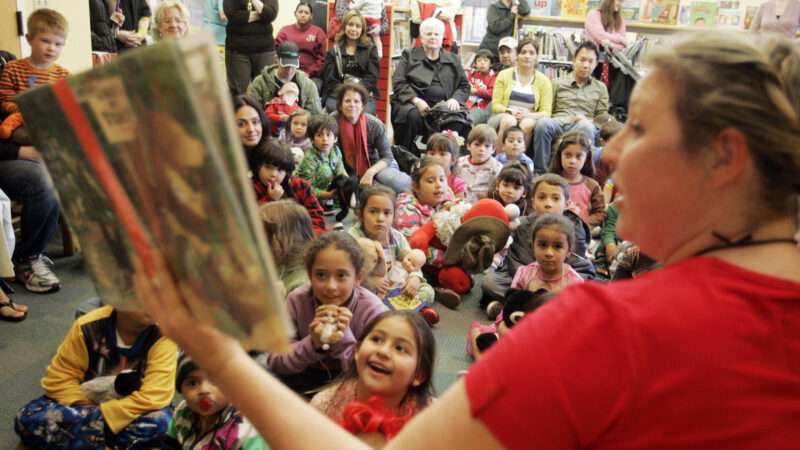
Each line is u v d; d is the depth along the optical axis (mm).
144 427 1693
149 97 429
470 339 2381
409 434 503
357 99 4074
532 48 5195
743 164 473
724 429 437
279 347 479
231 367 537
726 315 452
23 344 2326
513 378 461
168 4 3682
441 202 3291
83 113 462
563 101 5242
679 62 490
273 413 543
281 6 6887
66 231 3158
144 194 468
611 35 5426
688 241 508
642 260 2393
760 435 434
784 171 468
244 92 5035
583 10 6312
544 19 6434
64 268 3053
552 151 4820
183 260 480
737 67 473
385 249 2689
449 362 2365
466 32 6844
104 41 4547
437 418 489
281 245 2145
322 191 3959
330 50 5344
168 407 1763
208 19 6160
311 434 543
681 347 445
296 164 3953
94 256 523
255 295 466
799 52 488
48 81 3041
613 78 5461
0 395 1988
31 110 485
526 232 2973
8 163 2732
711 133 472
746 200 484
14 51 3484
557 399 450
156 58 414
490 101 5918
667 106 490
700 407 438
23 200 2738
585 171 3588
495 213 2982
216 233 453
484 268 2938
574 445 458
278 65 4473
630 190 517
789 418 439
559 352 459
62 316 2572
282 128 4207
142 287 499
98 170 476
